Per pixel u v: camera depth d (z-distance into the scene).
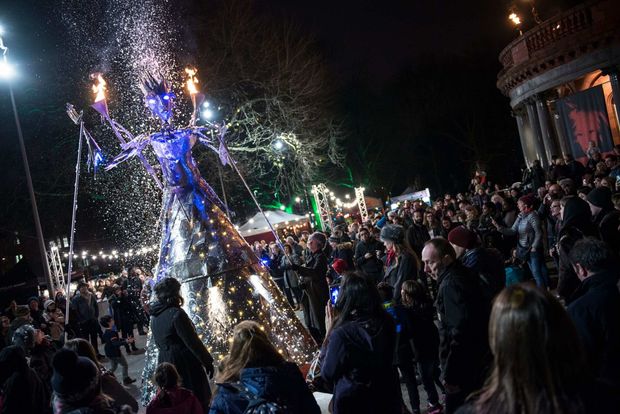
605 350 3.49
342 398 3.98
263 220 28.31
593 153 18.03
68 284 7.70
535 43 29.48
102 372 5.44
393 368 4.25
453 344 4.48
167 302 6.25
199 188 8.40
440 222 14.83
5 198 29.11
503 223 12.32
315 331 10.01
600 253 3.88
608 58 26.02
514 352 2.14
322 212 29.75
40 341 7.26
